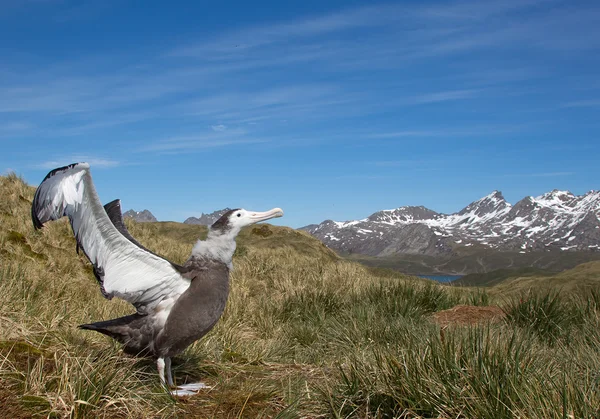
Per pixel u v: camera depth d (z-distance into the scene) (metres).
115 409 1.59
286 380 2.06
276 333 3.41
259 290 4.90
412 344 2.01
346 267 5.68
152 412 1.64
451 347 1.78
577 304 3.34
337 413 1.63
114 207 2.05
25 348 1.91
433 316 3.51
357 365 1.88
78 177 1.67
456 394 1.52
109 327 1.88
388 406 1.64
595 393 1.44
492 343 1.86
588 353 2.07
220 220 2.00
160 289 1.87
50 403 1.51
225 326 3.07
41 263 4.09
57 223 5.09
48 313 2.50
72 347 2.02
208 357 2.37
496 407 1.42
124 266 1.83
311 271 5.52
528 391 1.45
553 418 1.31
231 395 1.87
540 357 1.94
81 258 4.59
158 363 1.91
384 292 4.09
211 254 1.95
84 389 1.59
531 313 3.16
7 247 4.02
